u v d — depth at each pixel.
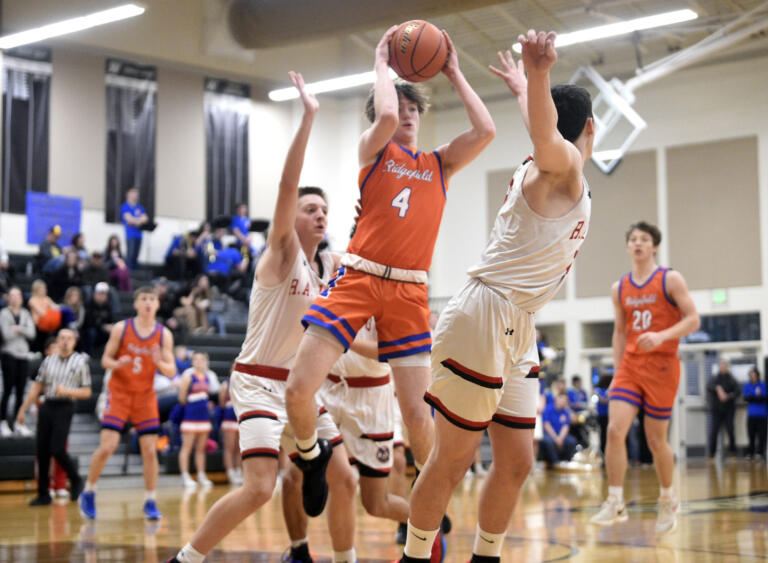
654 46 22.00
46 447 10.90
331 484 4.70
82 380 11.03
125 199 22.02
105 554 6.20
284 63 22.59
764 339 21.33
